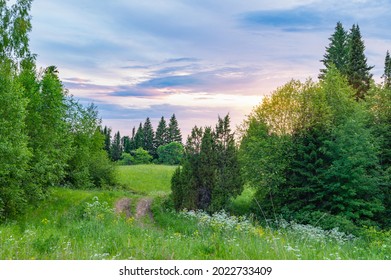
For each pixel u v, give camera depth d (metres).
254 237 11.62
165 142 133.25
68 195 30.91
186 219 25.83
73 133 43.66
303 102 36.72
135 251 8.23
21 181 26.67
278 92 37.56
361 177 32.03
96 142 49.59
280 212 34.31
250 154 35.97
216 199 29.59
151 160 113.38
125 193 35.72
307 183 34.97
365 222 30.88
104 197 31.48
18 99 24.08
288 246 8.24
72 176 41.34
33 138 29.80
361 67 53.09
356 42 53.75
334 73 41.41
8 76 24.59
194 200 29.81
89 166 46.59
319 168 34.22
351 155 32.22
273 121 37.09
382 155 36.91
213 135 31.05
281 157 35.31
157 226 23.56
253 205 35.31
